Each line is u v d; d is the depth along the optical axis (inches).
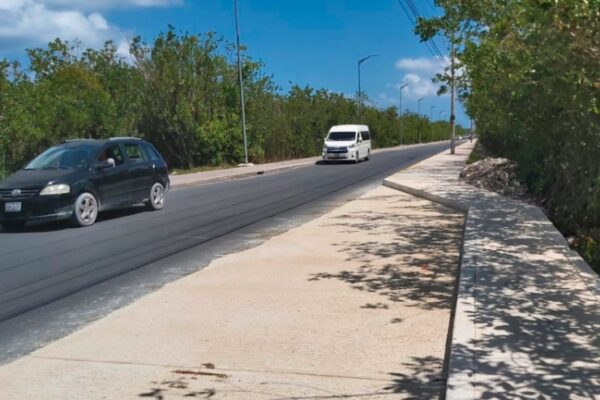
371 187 826.8
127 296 273.9
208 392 171.8
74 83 1127.0
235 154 1454.2
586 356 179.0
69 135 1013.8
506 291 249.0
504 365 172.7
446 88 872.9
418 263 331.9
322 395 168.6
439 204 593.3
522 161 672.4
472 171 792.9
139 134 1341.0
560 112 350.9
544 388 157.9
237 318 236.4
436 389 171.5
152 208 581.3
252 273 311.3
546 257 312.7
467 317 215.9
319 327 224.5
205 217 537.0
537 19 213.2
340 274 307.7
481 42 564.7
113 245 400.2
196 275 308.7
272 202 660.1
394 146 3228.3
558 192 528.1
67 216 467.2
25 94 904.9
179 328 225.9
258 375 182.7
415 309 246.4
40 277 312.7
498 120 708.0
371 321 231.1
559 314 218.5
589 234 446.0
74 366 192.5
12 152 934.4
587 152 373.4
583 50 204.8
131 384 177.9
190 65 1382.9
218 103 1434.5
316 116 1989.4
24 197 453.4
